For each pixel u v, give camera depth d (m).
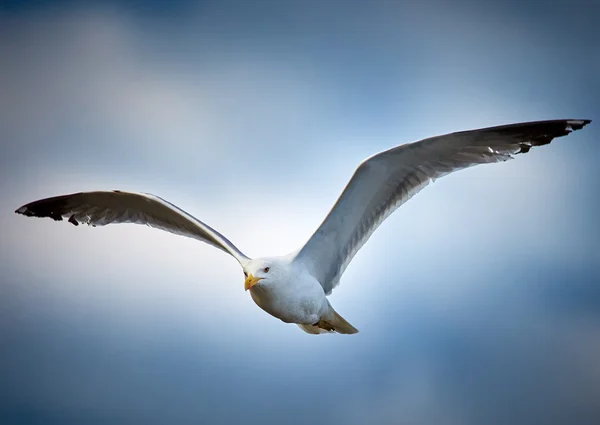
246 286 12.23
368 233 13.14
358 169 12.41
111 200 14.27
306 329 14.17
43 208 14.54
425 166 12.60
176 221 14.09
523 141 12.30
